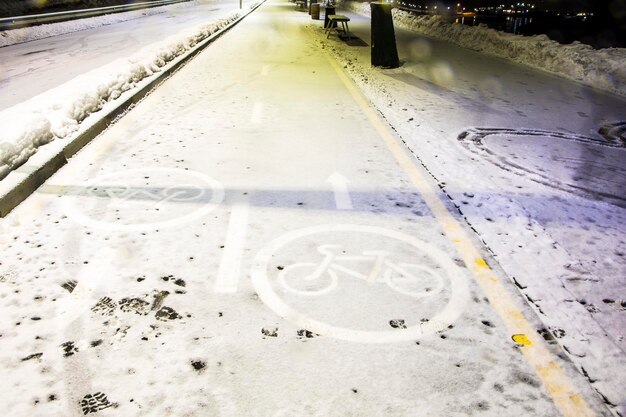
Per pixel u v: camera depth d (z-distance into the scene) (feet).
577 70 32.78
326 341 6.63
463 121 20.29
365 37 56.59
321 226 10.11
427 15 73.61
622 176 14.33
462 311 7.39
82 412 5.28
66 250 8.77
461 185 12.82
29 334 6.51
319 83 27.48
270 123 18.43
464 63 38.06
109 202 10.92
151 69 26.45
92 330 6.64
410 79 29.99
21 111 14.52
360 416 5.36
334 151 15.29
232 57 37.81
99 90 18.51
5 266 8.16
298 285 7.95
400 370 6.12
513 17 70.74
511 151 16.29
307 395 5.65
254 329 6.82
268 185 12.28
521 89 28.17
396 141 16.61
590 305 7.68
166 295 7.53
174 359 6.15
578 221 10.93
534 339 6.79
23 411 5.26
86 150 14.57
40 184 11.78
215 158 14.23
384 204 11.35
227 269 8.34
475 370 6.15
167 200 11.14
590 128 20.18
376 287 7.97
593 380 6.07
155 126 17.57
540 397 5.75
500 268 8.68
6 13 65.72
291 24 75.66
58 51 44.42
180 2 146.92
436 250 9.27
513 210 11.30
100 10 79.51
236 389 5.70
